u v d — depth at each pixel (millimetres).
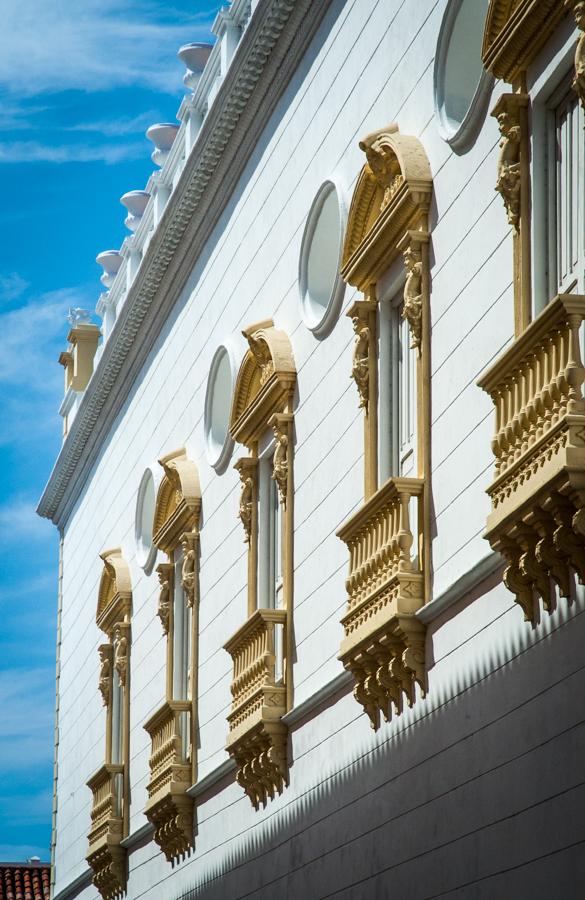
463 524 14648
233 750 20875
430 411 15695
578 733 12016
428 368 15789
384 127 17234
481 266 14656
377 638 15836
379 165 16797
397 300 17234
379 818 16234
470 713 14172
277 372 20203
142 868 27734
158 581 27531
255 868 20672
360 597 16641
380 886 16078
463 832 14117
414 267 16000
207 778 23125
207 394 24609
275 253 21359
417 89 16500
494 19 14055
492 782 13578
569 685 12242
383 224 16609
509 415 13156
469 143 15133
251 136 22625
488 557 13766
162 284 27516
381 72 17672
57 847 37312
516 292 13547
